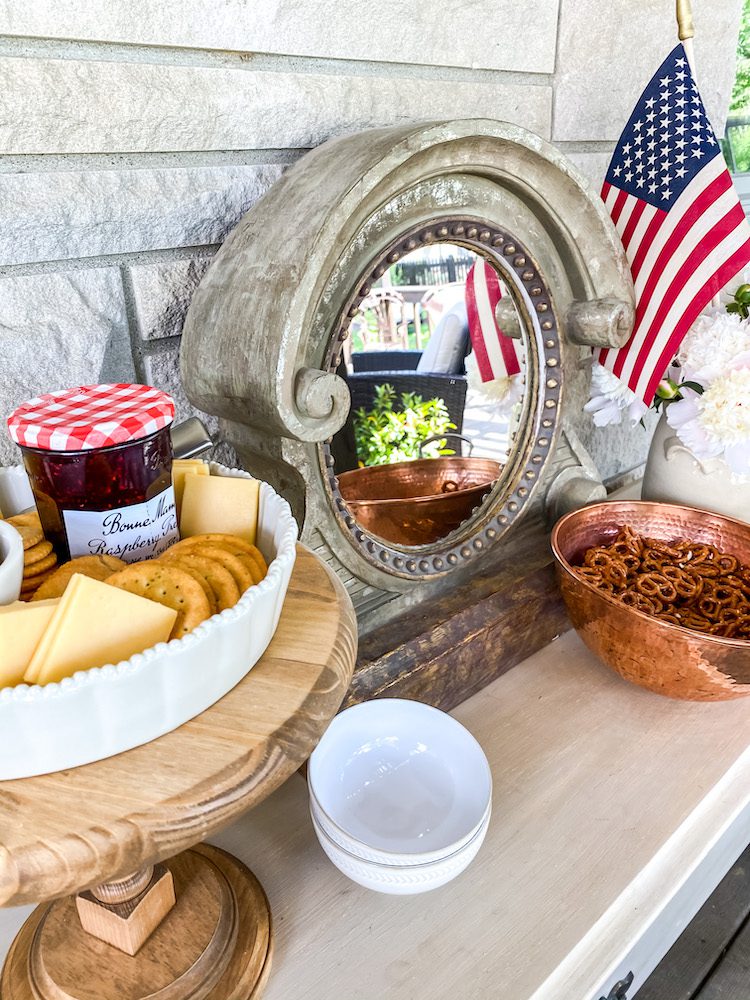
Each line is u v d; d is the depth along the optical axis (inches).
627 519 33.1
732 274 28.8
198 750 13.0
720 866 33.7
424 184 23.3
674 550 31.5
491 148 23.8
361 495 26.1
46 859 11.1
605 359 32.5
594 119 37.6
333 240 20.1
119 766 12.6
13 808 11.7
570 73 35.3
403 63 28.5
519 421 30.7
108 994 16.7
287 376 20.5
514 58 32.4
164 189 23.3
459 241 25.2
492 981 18.6
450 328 26.5
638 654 25.7
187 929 18.4
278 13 24.2
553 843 22.6
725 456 31.3
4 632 11.9
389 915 20.4
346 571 26.1
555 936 19.7
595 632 27.0
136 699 12.1
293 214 21.3
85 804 11.8
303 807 24.0
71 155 21.4
